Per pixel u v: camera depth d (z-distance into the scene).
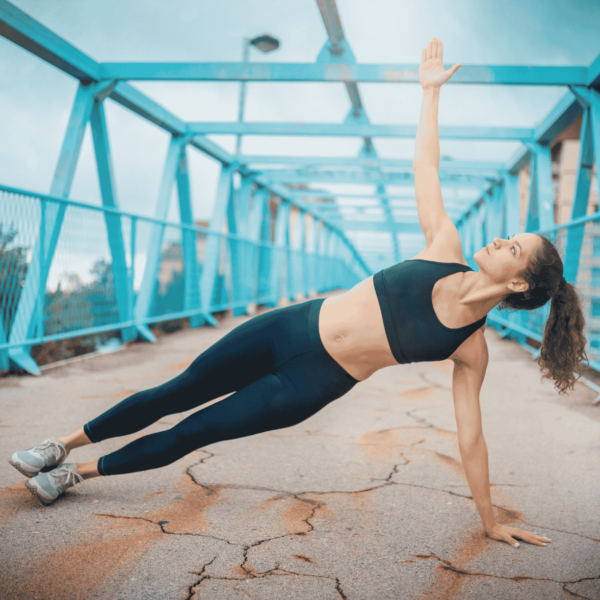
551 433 3.33
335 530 1.98
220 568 1.67
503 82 5.63
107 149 6.39
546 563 1.77
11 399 3.77
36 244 4.73
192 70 5.98
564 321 1.86
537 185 7.75
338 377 1.76
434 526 2.03
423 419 3.59
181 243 8.23
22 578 1.56
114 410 1.96
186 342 7.14
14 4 4.68
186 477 2.46
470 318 1.73
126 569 1.64
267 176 12.35
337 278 25.98
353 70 6.01
